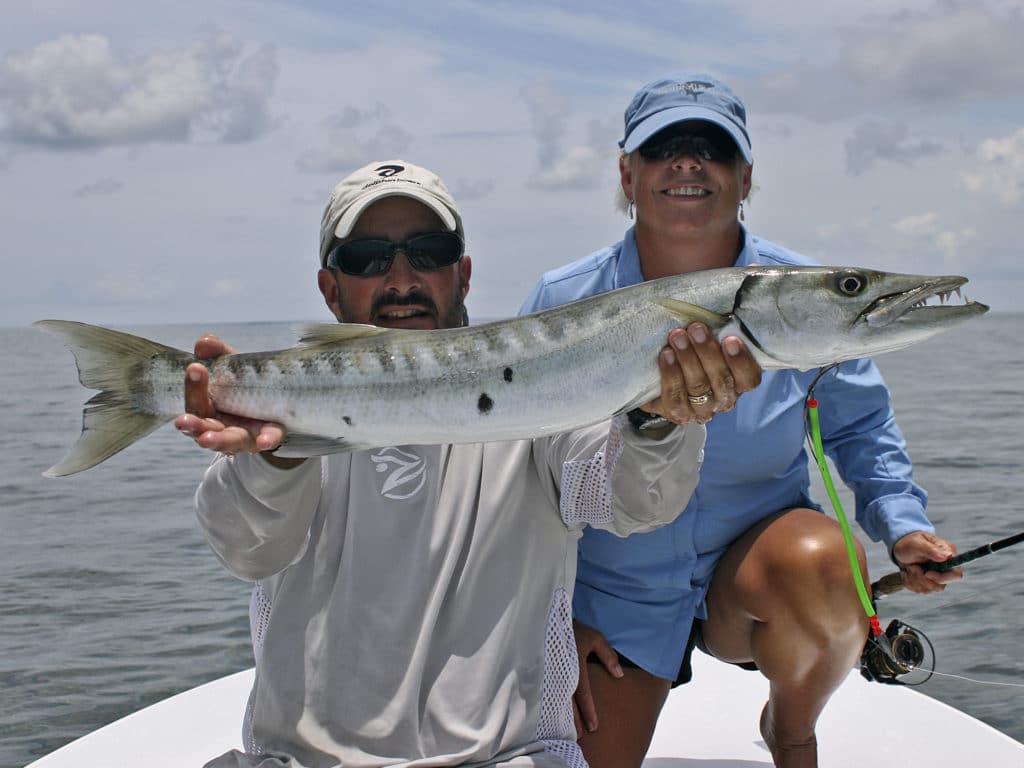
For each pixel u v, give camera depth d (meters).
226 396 1.02
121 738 1.50
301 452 0.99
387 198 1.18
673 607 1.44
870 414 1.46
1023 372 12.32
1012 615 2.26
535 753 1.01
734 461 1.38
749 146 1.46
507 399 1.02
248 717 1.12
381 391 1.02
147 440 6.77
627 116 1.50
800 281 1.01
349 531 1.05
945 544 1.33
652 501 1.04
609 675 1.45
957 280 1.00
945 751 1.47
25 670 2.14
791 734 1.34
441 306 1.21
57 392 11.59
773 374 1.39
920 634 1.33
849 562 1.26
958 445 5.25
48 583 2.81
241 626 2.42
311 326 1.04
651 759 1.51
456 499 1.05
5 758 1.71
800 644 1.28
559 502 1.08
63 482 4.74
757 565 1.33
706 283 1.02
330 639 1.02
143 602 2.62
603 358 1.00
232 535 1.01
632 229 1.52
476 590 1.03
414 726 0.99
